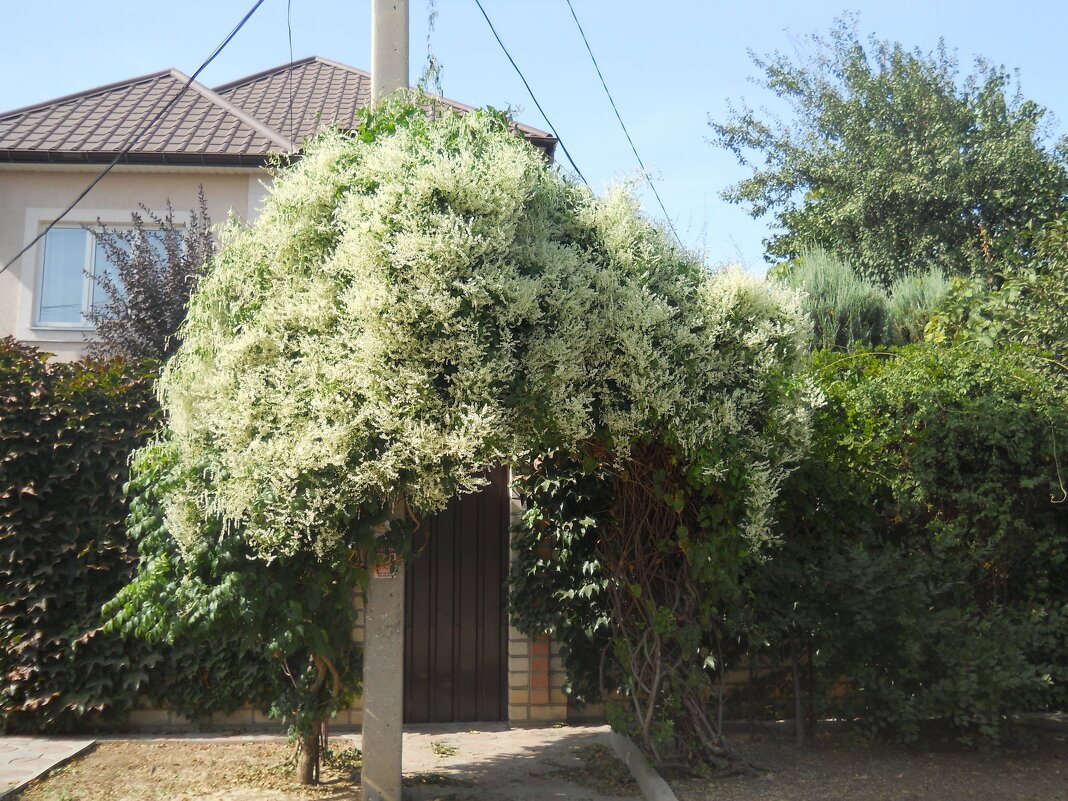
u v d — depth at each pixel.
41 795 6.05
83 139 11.27
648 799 6.02
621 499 6.68
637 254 5.83
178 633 5.75
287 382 5.26
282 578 5.73
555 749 7.42
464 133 5.62
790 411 6.04
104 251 10.78
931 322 9.48
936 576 7.06
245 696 7.90
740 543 5.90
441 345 4.95
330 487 5.08
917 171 18.50
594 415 5.56
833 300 13.81
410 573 8.61
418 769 6.79
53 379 8.00
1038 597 7.41
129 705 7.73
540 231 5.62
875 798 5.79
